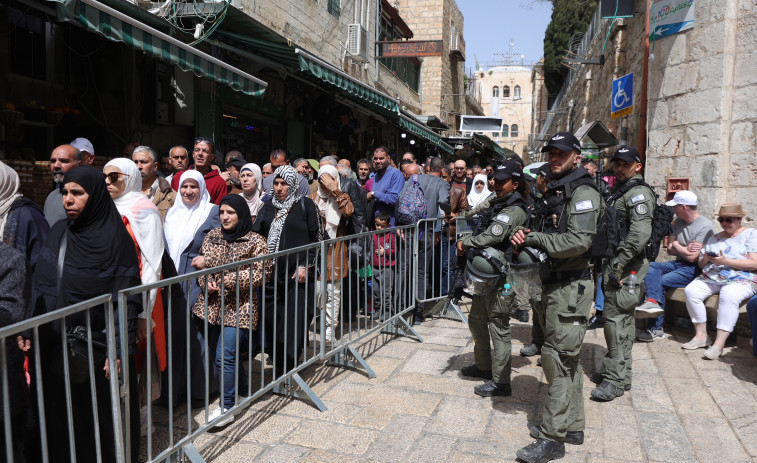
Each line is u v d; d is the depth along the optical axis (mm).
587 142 10109
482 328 4375
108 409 2775
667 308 6398
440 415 3836
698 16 6504
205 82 8133
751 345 5430
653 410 3975
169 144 7656
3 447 2264
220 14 6566
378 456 3258
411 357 5086
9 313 2262
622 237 4219
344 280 5961
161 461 2969
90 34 6699
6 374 2014
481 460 3221
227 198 3715
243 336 3848
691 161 6602
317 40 12188
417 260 5902
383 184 6387
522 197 3896
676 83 6828
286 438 3480
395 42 14320
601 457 3268
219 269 3193
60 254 2584
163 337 3330
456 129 27359
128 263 2703
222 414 3352
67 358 2311
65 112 6395
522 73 62531
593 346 5555
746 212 6086
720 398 4180
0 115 5438
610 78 11719
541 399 4129
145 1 6570
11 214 2914
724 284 5242
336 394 4203
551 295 3293
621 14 9477
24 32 6039
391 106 10094
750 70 6031
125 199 3197
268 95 10039
